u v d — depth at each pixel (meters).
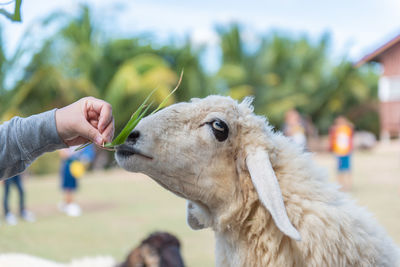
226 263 2.20
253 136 2.10
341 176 10.59
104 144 1.75
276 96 25.70
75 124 1.71
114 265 3.21
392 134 24.92
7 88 18.41
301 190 2.05
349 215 2.07
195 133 2.05
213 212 2.15
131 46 21.59
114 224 7.54
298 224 1.97
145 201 9.98
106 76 20.61
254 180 1.94
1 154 1.68
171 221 7.76
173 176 2.05
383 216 7.14
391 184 10.70
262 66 26.20
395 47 22.86
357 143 20.64
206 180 2.05
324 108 27.69
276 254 2.01
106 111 1.73
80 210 8.97
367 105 28.97
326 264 1.94
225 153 2.07
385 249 2.16
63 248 5.97
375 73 30.45
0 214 8.64
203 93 20.75
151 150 1.99
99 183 13.55
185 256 5.54
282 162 2.13
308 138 21.19
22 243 6.23
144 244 2.87
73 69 20.38
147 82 18.56
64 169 8.67
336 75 27.38
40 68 18.39
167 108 2.14
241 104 2.27
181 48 21.67
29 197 10.95
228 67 24.28
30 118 1.73
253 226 2.04
